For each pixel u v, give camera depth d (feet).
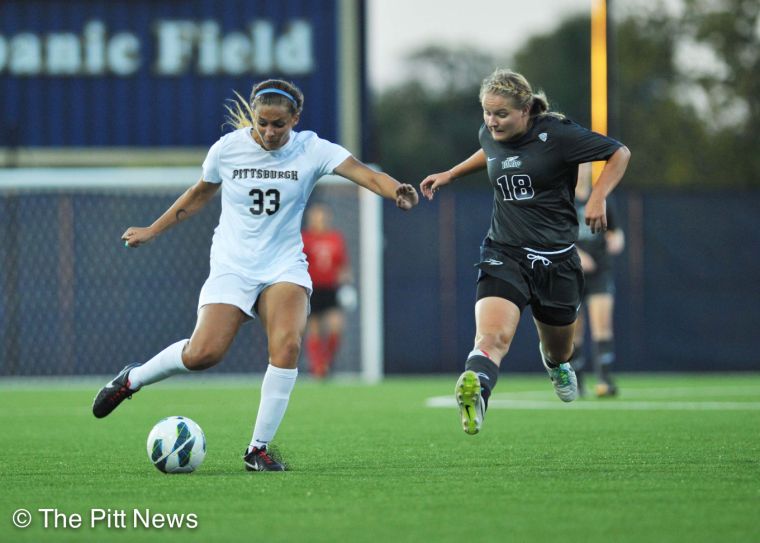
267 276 76.28
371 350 218.59
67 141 226.58
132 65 227.40
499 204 79.82
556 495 62.49
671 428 106.63
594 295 155.33
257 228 76.43
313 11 227.61
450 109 587.68
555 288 79.41
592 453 84.53
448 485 66.74
